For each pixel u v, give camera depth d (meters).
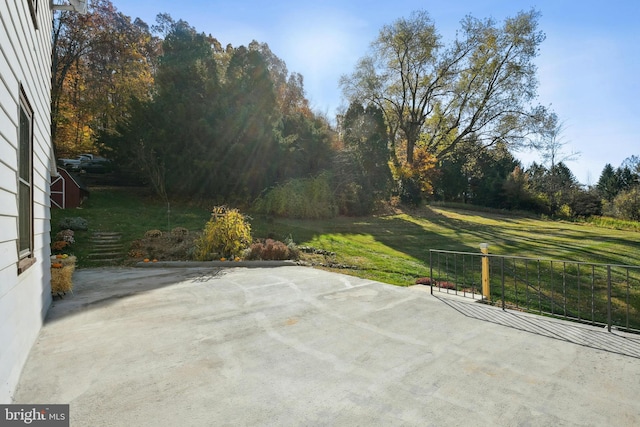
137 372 2.80
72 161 20.39
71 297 5.22
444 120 25.98
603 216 25.94
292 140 16.56
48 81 5.25
